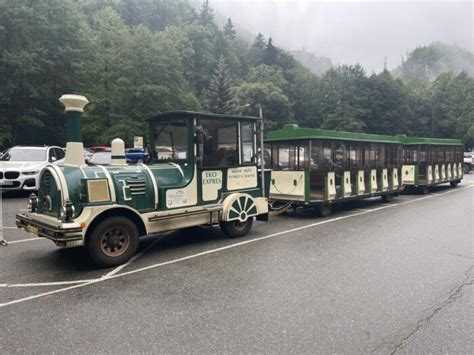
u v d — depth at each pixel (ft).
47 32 81.30
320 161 30.68
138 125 103.96
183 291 13.62
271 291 13.60
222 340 10.05
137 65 110.93
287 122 183.73
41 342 9.94
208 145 20.70
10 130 79.15
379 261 17.47
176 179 19.74
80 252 18.98
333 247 20.16
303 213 32.89
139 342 9.95
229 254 18.66
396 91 184.85
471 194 48.37
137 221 17.89
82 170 16.94
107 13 165.27
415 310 11.98
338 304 12.42
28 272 15.85
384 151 38.81
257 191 23.41
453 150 57.77
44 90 81.41
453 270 16.11
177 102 121.29
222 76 179.63
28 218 17.74
